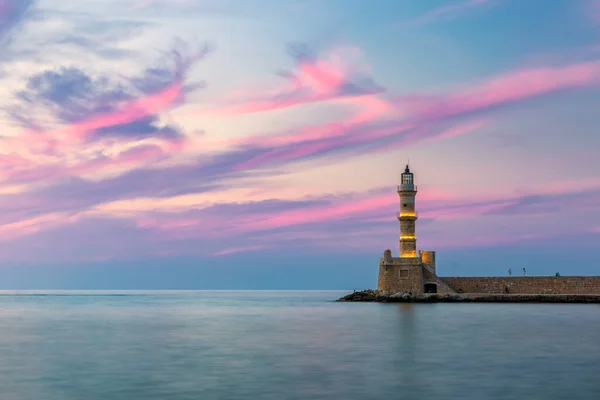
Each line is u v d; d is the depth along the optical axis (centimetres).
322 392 4422
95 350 6638
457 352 6328
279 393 4391
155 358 5994
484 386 4612
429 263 14088
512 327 8719
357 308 13000
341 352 6359
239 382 4766
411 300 13688
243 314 12962
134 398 4259
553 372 5153
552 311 11500
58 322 10838
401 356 6056
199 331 8756
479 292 14200
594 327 8688
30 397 4316
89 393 4425
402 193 13862
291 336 7881
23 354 6353
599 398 4250
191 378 4928
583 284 13862
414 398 4247
